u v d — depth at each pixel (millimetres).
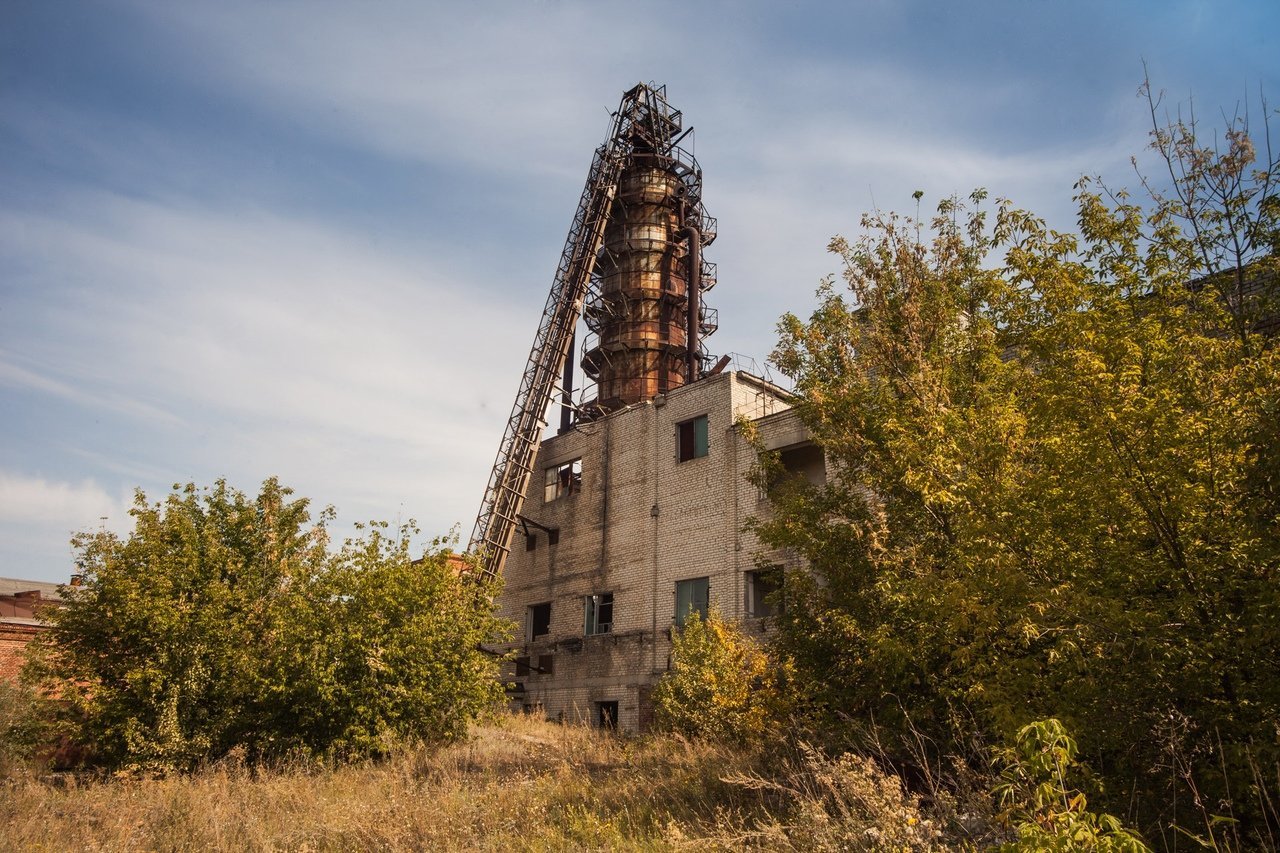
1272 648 6730
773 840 7453
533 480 34000
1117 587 7699
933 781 8695
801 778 8875
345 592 18938
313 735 18000
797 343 13266
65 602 18688
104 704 17375
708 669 17781
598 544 30312
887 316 12031
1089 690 7293
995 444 8859
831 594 11938
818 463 24375
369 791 13211
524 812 10422
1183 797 6941
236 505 20562
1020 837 4980
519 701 31125
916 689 10414
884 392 11766
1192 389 7652
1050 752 4980
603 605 29656
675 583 27203
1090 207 10312
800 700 13258
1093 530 7734
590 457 31781
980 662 8086
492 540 31516
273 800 12711
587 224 36594
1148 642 6906
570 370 36438
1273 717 6465
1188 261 10016
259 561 20031
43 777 16500
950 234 12312
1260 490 6871
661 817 9430
